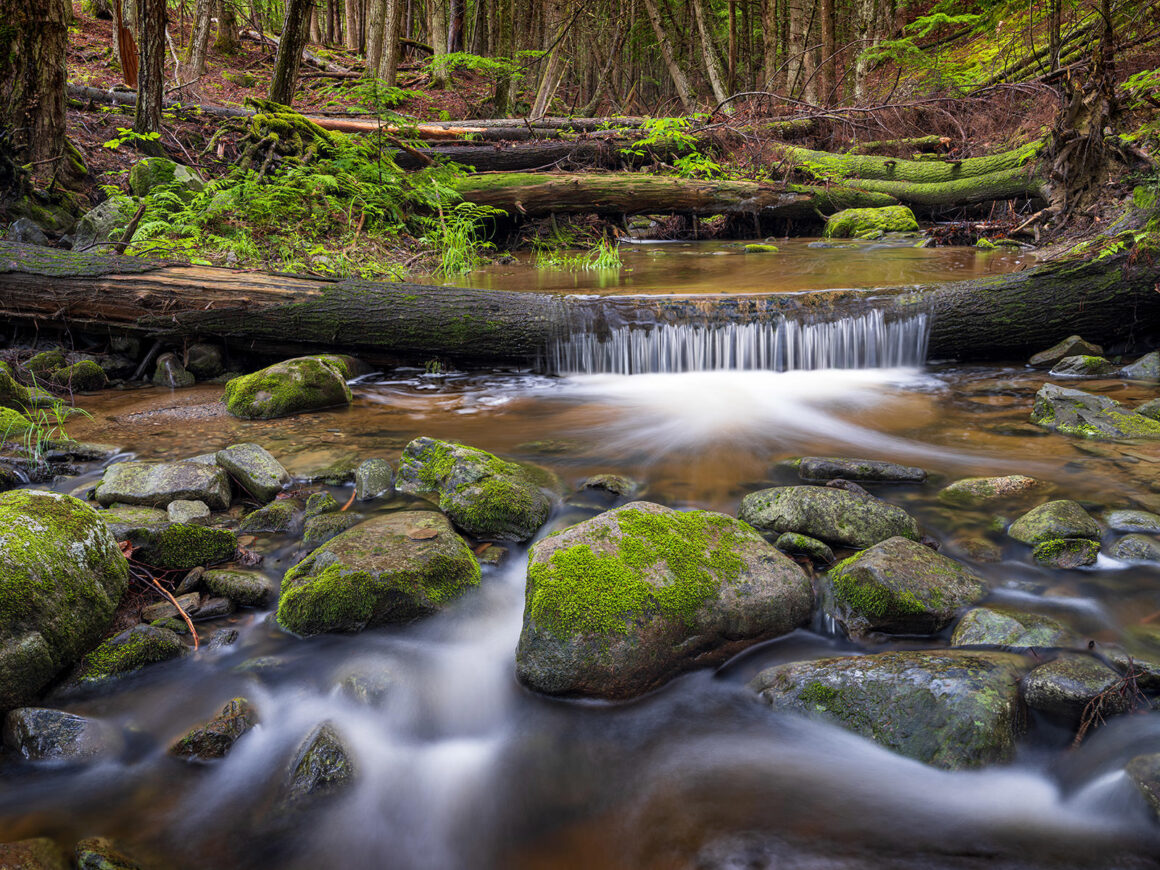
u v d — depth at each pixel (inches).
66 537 105.0
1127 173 347.6
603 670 97.3
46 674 96.0
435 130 522.6
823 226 505.7
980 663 92.7
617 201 466.9
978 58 627.8
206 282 232.2
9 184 305.1
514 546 135.0
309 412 207.3
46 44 315.6
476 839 80.4
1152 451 163.0
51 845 76.8
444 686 101.3
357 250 358.9
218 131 422.6
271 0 893.8
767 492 140.8
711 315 243.6
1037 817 79.4
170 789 85.0
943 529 134.9
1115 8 377.7
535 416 205.3
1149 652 98.0
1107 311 227.8
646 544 110.7
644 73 1001.5
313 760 85.1
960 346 240.7
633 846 79.0
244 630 111.7
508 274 356.8
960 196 467.8
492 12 792.9
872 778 85.3
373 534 124.6
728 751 90.8
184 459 167.6
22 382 215.0
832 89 655.8
